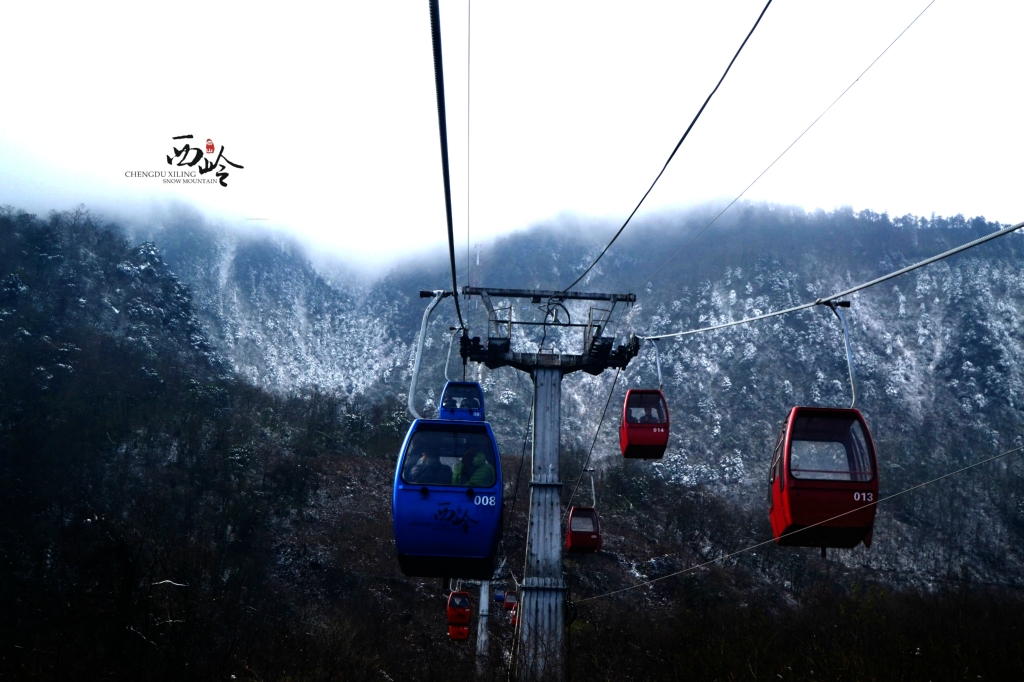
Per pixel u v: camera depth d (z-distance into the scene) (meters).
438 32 8.23
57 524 70.44
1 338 119.25
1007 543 135.00
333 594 76.12
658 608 85.88
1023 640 38.28
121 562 27.64
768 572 104.88
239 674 31.95
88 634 25.38
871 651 38.91
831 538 15.46
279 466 104.25
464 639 35.00
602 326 25.47
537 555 23.17
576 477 126.38
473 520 14.95
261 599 68.69
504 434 176.88
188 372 138.25
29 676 25.17
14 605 33.22
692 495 131.12
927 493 150.88
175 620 27.06
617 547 103.50
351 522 94.44
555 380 25.30
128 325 155.88
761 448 196.25
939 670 34.41
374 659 46.44
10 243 163.50
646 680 39.34
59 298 152.50
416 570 15.52
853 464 15.39
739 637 42.69
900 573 119.06
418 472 15.33
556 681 21.78
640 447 24.36
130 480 87.62
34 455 84.00
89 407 101.94
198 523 83.00
